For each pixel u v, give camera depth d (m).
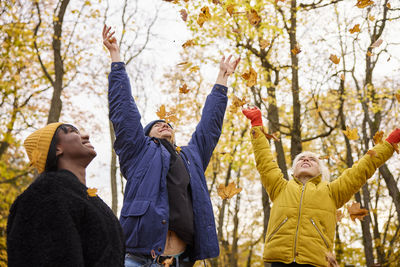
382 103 15.12
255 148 4.19
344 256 18.11
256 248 23.77
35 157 2.18
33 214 1.88
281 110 15.78
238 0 9.24
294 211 3.83
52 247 1.83
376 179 15.44
